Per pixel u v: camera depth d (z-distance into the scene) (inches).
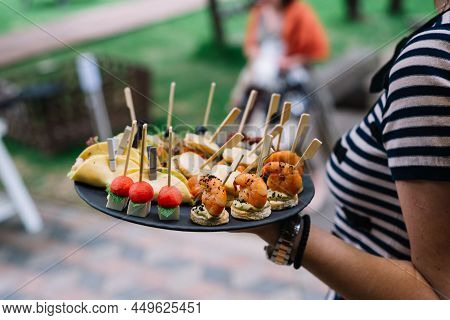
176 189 32.3
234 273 84.9
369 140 36.0
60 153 73.5
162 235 90.7
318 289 62.6
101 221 47.4
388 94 31.5
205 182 32.5
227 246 92.3
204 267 85.5
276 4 80.3
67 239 48.5
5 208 74.9
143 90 67.4
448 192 29.3
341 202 39.1
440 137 29.1
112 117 52.3
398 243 37.0
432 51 29.3
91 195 34.3
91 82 70.9
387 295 32.9
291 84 79.0
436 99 29.0
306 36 79.0
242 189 32.9
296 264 34.9
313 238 34.5
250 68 80.4
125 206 32.7
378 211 37.1
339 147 39.4
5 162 81.9
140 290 72.9
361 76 82.2
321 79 79.3
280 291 79.7
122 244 79.5
